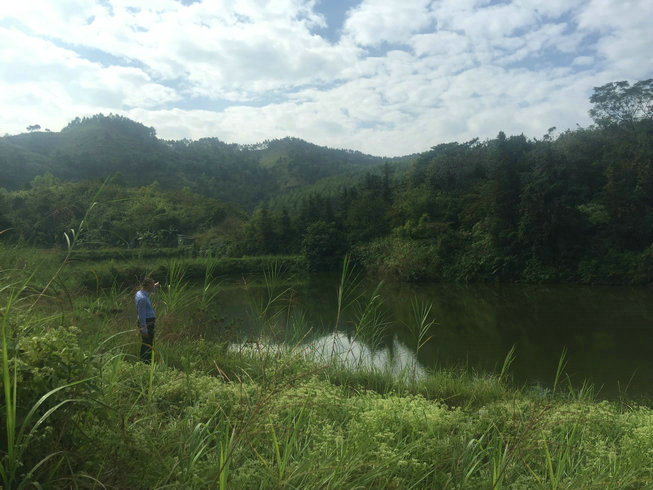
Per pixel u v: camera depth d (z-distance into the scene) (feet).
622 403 23.63
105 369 9.27
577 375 36.06
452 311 73.00
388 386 18.65
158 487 5.93
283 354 16.25
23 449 5.03
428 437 9.88
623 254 116.67
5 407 5.54
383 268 141.69
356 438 8.77
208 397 10.12
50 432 5.66
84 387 6.23
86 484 5.68
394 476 8.07
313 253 160.86
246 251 149.18
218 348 20.42
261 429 8.05
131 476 6.15
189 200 185.68
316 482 6.94
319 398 10.43
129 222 51.21
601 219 124.67
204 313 23.53
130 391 9.13
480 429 10.91
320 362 17.93
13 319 7.14
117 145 541.34
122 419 6.35
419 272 133.18
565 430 11.24
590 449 10.09
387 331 49.83
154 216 100.78
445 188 203.92
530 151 194.18
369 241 168.55
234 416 8.87
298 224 178.29
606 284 112.78
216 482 6.57
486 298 91.56
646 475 9.17
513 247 127.03
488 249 130.62
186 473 6.46
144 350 16.37
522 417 10.64
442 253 137.69
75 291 17.04
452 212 165.78
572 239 123.13
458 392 19.29
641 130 171.73
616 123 193.67
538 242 122.83
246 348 20.24
